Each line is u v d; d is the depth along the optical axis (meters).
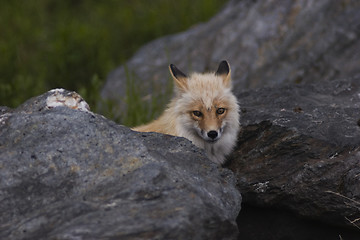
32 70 20.08
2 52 19.72
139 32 23.19
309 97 11.73
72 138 7.37
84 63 20.06
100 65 20.05
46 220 6.15
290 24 18.00
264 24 18.47
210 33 19.83
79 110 8.01
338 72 16.36
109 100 16.06
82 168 7.02
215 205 6.72
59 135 7.40
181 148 7.95
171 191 6.55
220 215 6.53
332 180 8.97
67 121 7.61
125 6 26.25
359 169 8.83
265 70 17.47
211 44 19.28
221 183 7.47
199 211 6.31
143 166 6.92
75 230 5.88
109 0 27.25
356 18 16.98
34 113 7.86
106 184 6.76
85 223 6.00
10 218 6.41
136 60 20.06
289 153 9.72
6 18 23.98
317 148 9.45
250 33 18.53
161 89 17.39
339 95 11.84
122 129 7.95
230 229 6.69
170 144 8.00
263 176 9.85
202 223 6.28
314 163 9.27
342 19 17.23
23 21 23.91
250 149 10.34
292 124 9.92
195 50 19.45
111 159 7.14
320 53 16.95
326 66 16.66
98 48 20.81
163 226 5.97
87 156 7.18
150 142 7.95
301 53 17.28
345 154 9.26
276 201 9.70
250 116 10.66
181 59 19.30
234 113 10.11
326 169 9.10
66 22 23.70
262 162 10.02
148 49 20.62
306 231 9.66
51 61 19.92
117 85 18.47
